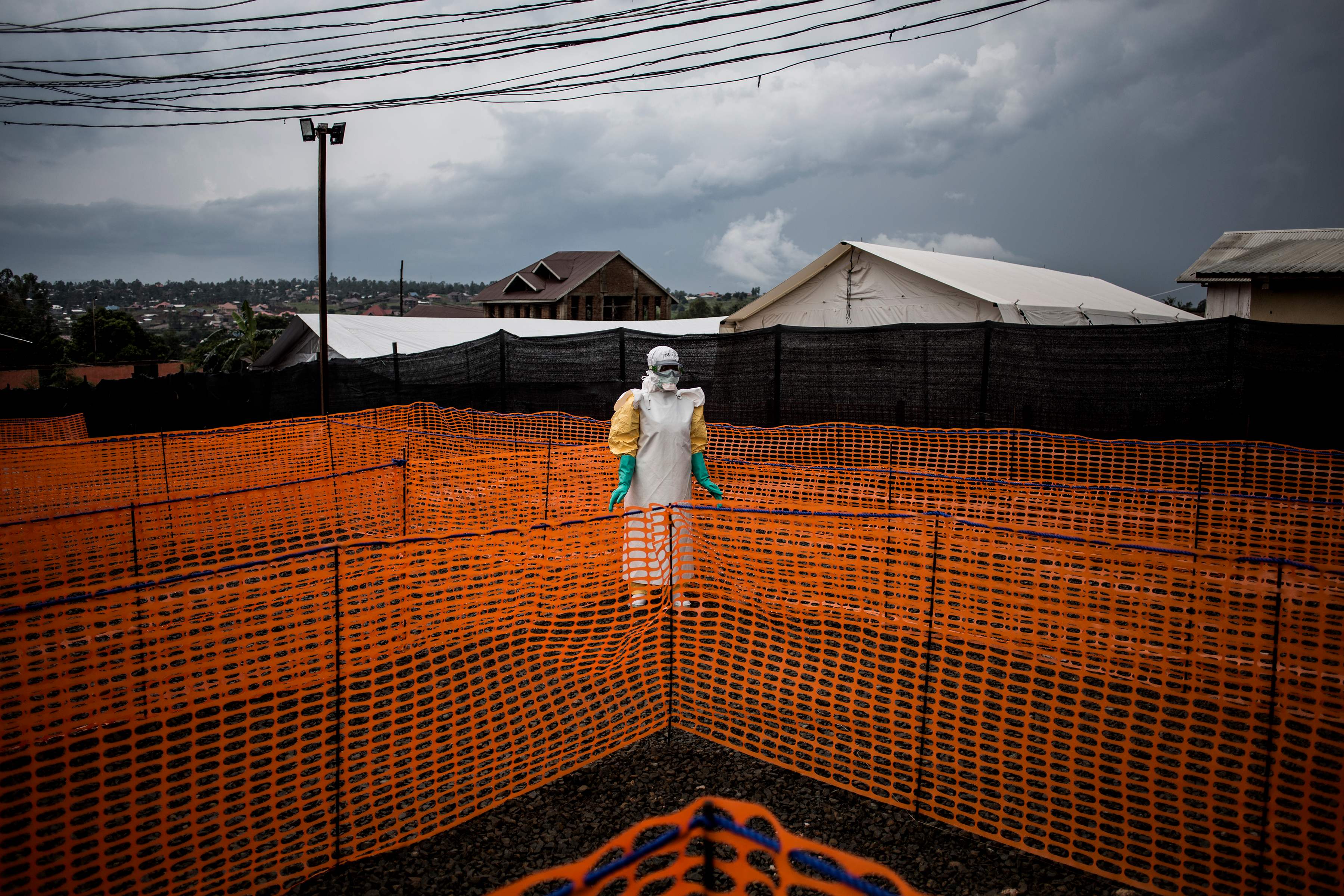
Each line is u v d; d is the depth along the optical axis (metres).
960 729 3.43
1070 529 6.23
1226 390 8.48
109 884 2.50
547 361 13.02
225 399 18.05
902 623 3.73
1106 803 2.95
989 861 2.72
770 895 2.49
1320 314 18.98
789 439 10.03
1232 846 2.68
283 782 3.08
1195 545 5.71
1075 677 3.71
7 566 5.56
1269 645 2.96
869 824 2.92
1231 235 22.12
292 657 3.22
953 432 9.30
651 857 2.72
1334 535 5.68
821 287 15.69
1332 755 2.98
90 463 9.59
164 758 2.70
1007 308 13.20
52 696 3.26
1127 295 19.97
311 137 14.73
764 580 4.39
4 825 2.52
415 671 3.35
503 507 7.63
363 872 2.67
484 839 2.84
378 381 15.73
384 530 7.09
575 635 4.17
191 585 3.40
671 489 5.21
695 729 3.56
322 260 15.04
